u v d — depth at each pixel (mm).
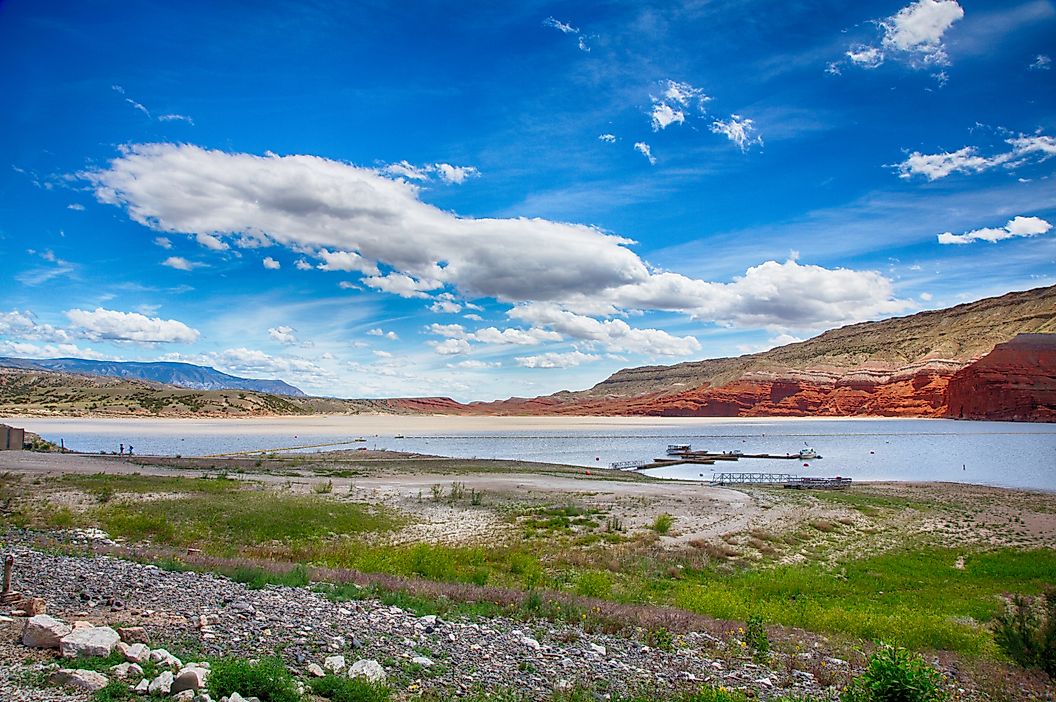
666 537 33250
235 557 22422
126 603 11977
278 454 90312
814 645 15516
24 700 7191
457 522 35344
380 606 14469
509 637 13234
